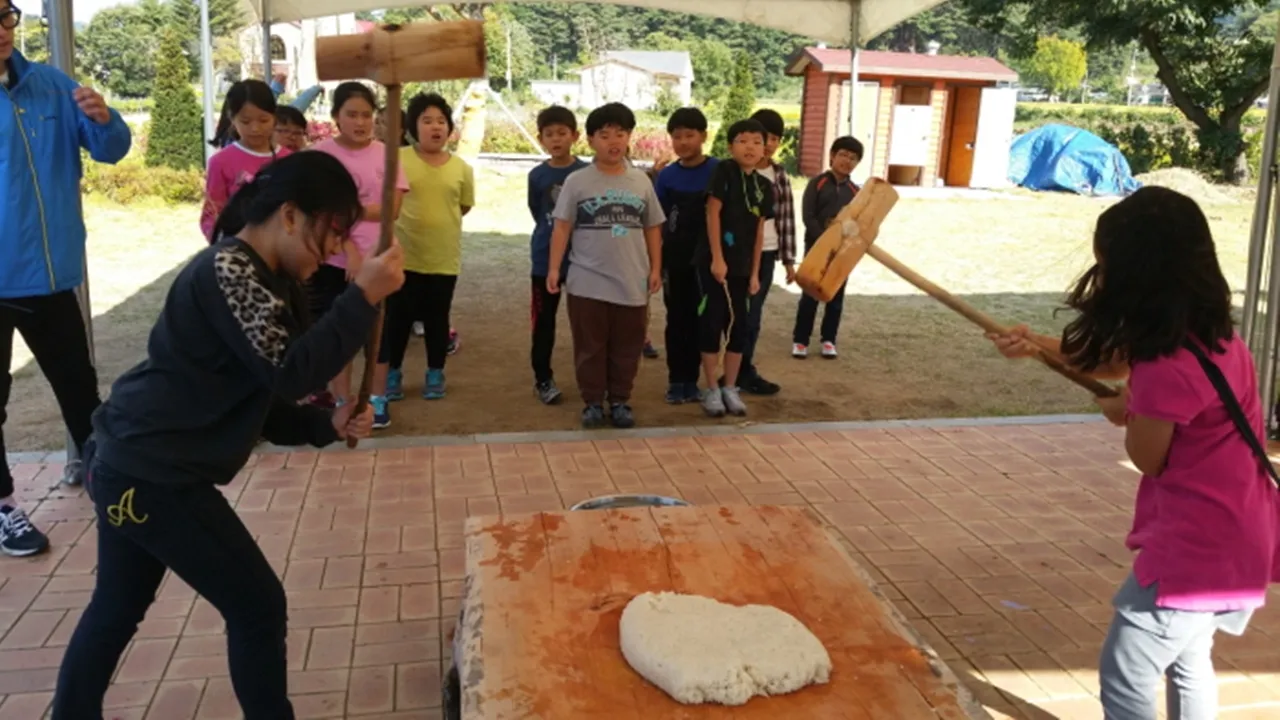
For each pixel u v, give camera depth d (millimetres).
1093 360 2283
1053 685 3227
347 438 2547
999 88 22031
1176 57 22766
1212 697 2387
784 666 2043
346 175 2250
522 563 2570
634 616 2213
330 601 3625
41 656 3215
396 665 3229
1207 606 2205
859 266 12273
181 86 17219
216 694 3047
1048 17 23109
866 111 21688
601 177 5480
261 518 4344
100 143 4047
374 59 1946
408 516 4398
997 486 4949
